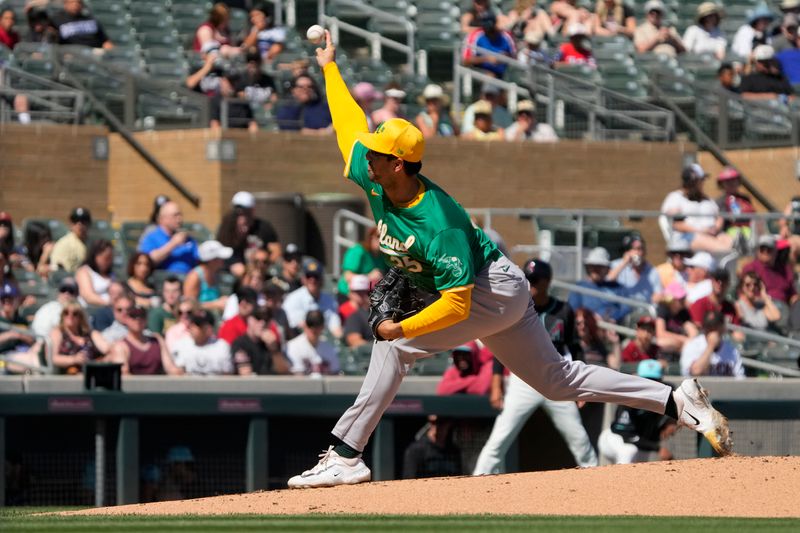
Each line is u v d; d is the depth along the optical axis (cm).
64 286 4116
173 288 4306
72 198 5581
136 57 5981
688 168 5406
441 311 2144
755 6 7444
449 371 3753
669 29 7050
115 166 5716
